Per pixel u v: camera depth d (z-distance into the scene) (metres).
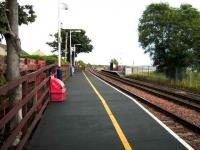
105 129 10.48
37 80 12.48
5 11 8.32
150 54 58.19
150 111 14.13
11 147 7.33
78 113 13.27
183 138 10.03
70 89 24.67
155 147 8.48
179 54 54.81
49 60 26.03
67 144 8.73
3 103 8.28
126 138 9.35
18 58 8.48
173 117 13.20
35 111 10.64
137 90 28.38
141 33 58.06
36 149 8.27
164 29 56.12
